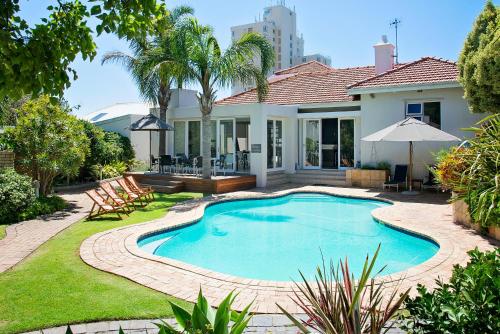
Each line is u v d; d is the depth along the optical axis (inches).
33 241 365.1
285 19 3892.7
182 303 225.5
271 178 805.9
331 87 922.7
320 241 429.7
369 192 685.9
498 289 127.5
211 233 469.1
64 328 194.4
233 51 673.0
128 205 538.6
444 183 439.8
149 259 310.2
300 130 885.2
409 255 374.6
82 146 603.5
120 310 213.6
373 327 122.9
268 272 333.1
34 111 561.0
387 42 877.2
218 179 695.1
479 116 674.8
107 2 142.9
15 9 137.6
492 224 351.6
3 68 129.6
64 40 145.3
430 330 128.4
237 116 820.6
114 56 912.9
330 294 131.3
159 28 161.9
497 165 338.6
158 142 995.9
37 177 582.9
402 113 741.9
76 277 267.6
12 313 209.9
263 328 197.5
